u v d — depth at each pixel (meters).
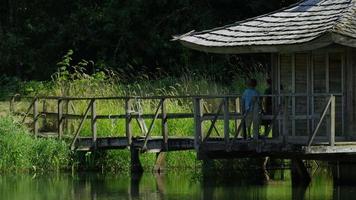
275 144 36.34
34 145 47.00
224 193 39.31
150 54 69.75
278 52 38.88
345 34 35.69
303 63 39.47
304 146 35.44
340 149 35.62
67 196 38.94
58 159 46.88
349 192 38.97
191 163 48.00
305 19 39.59
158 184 42.62
